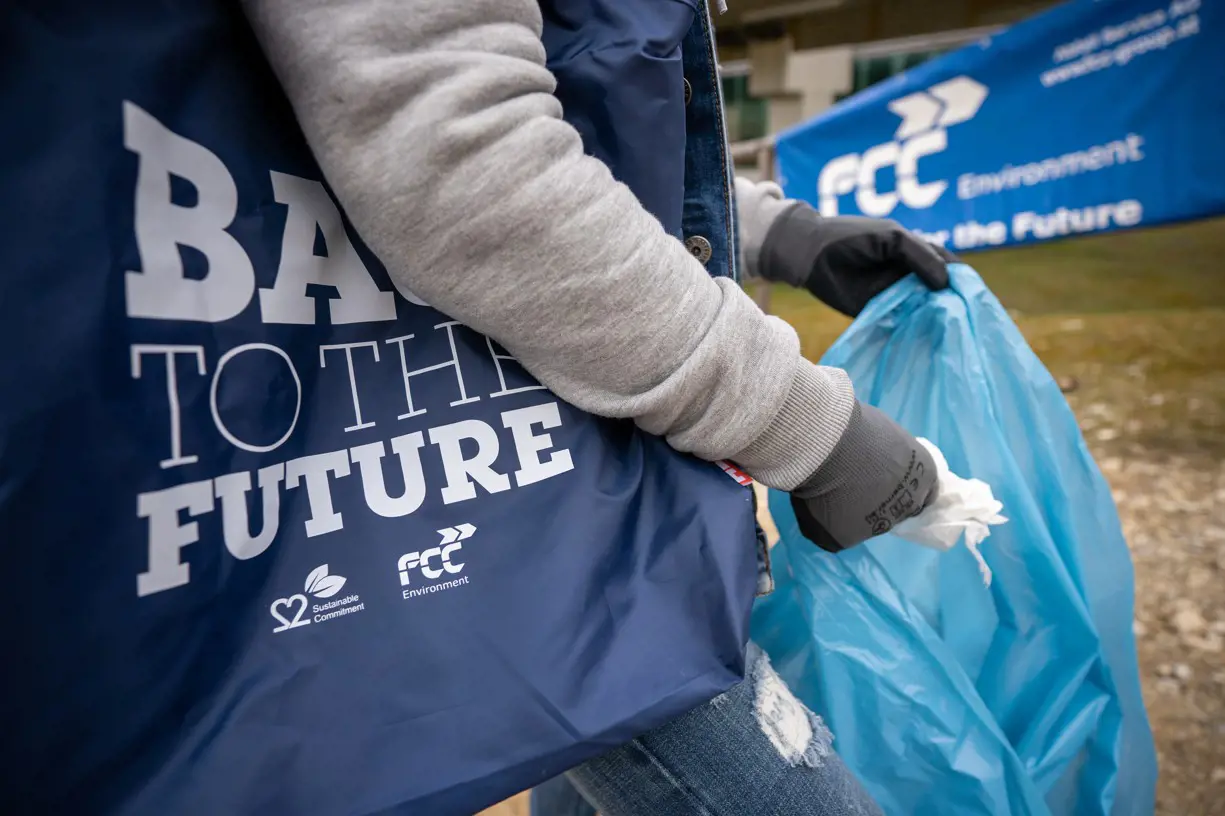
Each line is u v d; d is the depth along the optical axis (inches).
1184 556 81.5
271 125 20.6
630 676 22.0
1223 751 58.6
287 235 20.9
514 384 23.7
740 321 22.8
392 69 18.1
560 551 22.8
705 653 23.0
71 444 15.6
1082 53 95.9
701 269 23.2
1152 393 121.7
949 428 36.9
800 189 123.4
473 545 22.2
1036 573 36.0
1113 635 38.3
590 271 20.2
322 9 18.0
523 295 20.3
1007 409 37.9
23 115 14.9
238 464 19.5
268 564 20.4
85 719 16.2
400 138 18.4
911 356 38.6
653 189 25.0
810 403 24.9
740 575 23.8
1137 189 96.0
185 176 18.2
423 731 20.4
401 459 22.3
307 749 19.5
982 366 36.8
